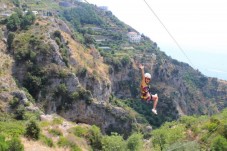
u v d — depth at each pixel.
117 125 153.38
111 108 150.88
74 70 150.12
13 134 51.66
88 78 155.75
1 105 111.25
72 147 55.69
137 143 66.69
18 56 135.50
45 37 143.75
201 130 68.38
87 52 177.62
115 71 198.00
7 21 148.12
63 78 139.25
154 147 70.31
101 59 191.50
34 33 145.00
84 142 61.44
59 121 67.88
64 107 138.75
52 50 140.62
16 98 114.19
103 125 149.38
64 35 163.38
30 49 138.38
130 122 157.12
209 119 74.75
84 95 143.00
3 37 142.25
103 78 166.88
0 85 117.81
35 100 132.75
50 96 135.62
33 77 134.12
